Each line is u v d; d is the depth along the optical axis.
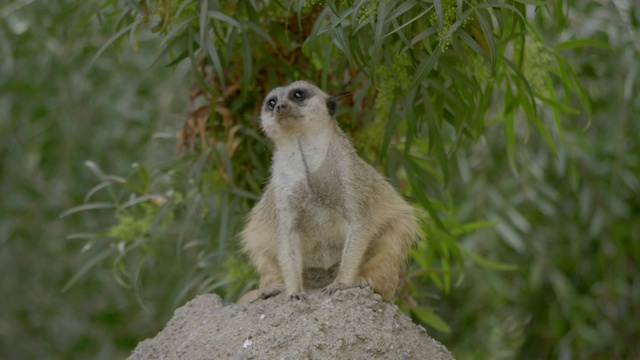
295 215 9.32
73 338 17.83
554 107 10.77
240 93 11.14
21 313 17.95
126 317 17.61
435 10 8.34
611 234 14.95
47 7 14.88
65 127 15.98
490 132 14.46
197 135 11.41
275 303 8.88
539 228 15.39
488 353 15.91
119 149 16.58
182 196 11.45
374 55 8.35
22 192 17.03
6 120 16.38
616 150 14.02
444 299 16.34
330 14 9.09
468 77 10.18
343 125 11.05
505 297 15.56
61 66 15.93
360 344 8.24
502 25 9.04
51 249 17.53
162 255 15.71
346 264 9.00
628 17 12.70
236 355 8.27
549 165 14.91
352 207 9.15
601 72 14.58
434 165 12.58
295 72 11.33
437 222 10.71
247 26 10.20
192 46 9.87
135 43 9.87
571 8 13.05
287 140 9.34
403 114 11.05
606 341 15.48
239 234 10.63
